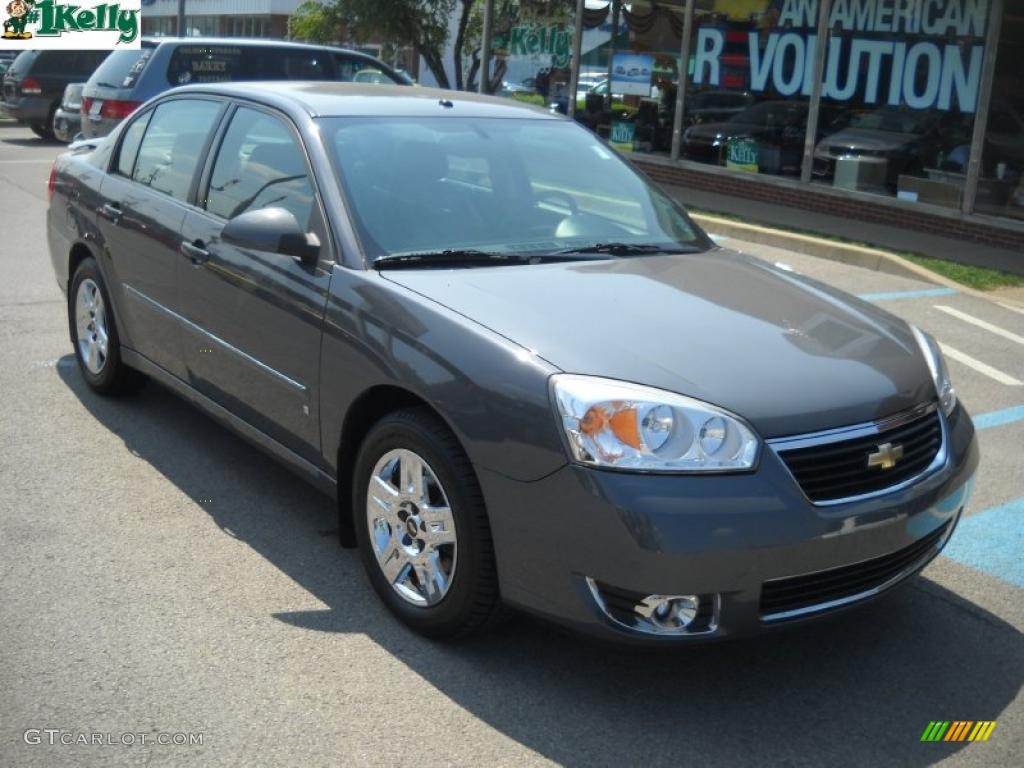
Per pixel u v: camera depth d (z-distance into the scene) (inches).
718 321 144.9
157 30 1791.3
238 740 121.6
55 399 232.8
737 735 127.4
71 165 243.0
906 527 132.0
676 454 122.0
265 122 184.1
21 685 130.1
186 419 224.2
